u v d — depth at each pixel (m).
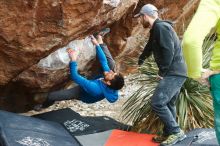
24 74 5.11
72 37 4.78
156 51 4.66
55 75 5.41
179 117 5.37
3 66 4.66
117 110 6.88
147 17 4.64
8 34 4.27
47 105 5.64
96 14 4.64
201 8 2.81
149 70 5.83
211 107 5.57
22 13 4.19
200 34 2.76
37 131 4.59
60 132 4.94
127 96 7.43
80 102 7.20
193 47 2.79
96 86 5.34
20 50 4.49
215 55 3.00
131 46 7.46
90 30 5.11
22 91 5.47
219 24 2.90
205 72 2.98
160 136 5.04
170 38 4.51
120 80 5.33
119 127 5.60
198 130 5.21
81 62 5.71
